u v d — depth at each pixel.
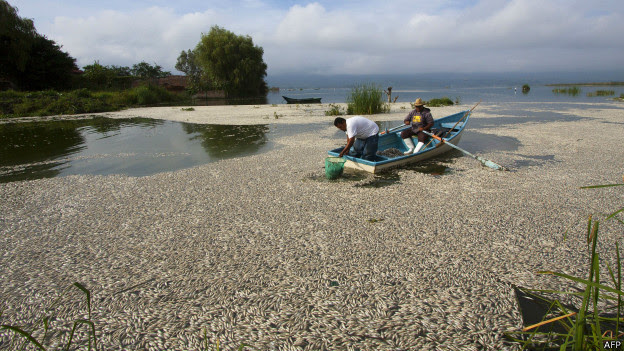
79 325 3.07
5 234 4.90
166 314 3.19
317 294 3.42
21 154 10.26
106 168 8.52
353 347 2.73
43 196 6.42
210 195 6.34
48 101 24.23
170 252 4.31
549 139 11.16
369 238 4.55
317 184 6.85
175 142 11.87
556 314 3.06
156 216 5.42
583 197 5.89
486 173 7.43
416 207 5.57
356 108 19.61
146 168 8.45
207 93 45.91
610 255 3.99
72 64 37.66
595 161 8.28
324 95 52.25
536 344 2.71
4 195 6.50
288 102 33.44
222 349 2.75
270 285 3.59
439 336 2.82
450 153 9.34
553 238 4.44
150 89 36.28
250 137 12.57
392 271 3.77
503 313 3.07
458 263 3.90
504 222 4.94
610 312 3.03
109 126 16.39
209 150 10.43
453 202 5.77
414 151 8.59
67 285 3.67
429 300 3.28
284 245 4.42
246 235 4.72
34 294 3.54
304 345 2.77
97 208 5.80
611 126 13.70
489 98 32.56
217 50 40.84
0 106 22.91
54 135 13.84
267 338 2.86
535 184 6.65
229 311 3.21
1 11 30.50
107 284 3.68
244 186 6.81
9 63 32.47
